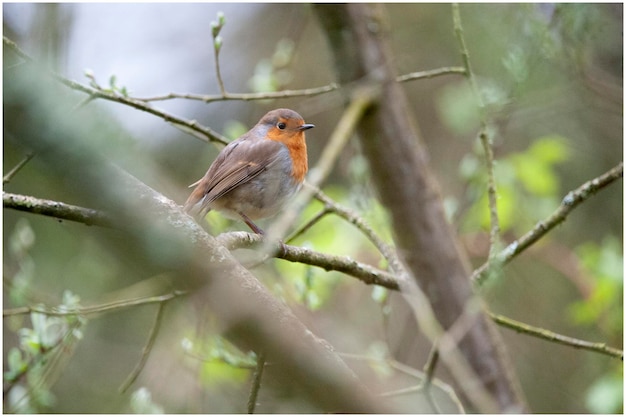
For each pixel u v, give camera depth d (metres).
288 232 10.09
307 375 2.46
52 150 1.84
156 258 2.15
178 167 12.48
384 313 8.62
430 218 9.77
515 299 12.51
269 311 2.45
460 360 7.84
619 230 12.28
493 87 9.26
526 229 11.02
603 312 9.84
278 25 14.30
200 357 7.63
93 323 11.38
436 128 13.62
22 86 1.74
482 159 9.96
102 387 10.95
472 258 12.11
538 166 10.47
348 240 10.05
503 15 11.42
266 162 9.27
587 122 12.95
